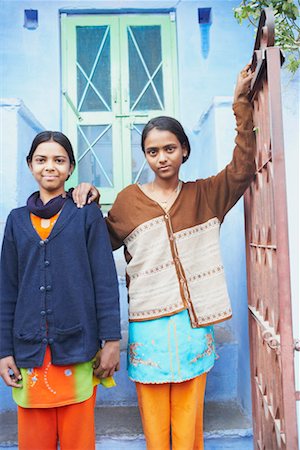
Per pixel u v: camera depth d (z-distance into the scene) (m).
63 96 2.86
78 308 1.40
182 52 2.82
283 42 1.98
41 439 1.43
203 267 1.57
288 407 1.23
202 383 1.58
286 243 1.26
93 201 1.54
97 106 2.92
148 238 1.55
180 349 1.49
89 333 1.41
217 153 2.16
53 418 1.44
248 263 1.87
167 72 2.89
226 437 1.81
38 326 1.40
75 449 1.43
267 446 1.60
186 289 1.53
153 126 1.56
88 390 1.42
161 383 1.50
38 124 2.50
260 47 1.44
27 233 1.45
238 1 2.80
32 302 1.41
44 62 2.79
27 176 2.29
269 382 1.56
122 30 2.90
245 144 1.56
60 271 1.41
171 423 1.56
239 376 2.08
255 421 1.80
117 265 2.57
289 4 1.95
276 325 1.36
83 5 2.82
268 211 1.47
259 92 1.53
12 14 2.78
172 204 1.59
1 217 2.09
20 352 1.41
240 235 2.17
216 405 2.04
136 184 1.68
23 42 2.78
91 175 2.91
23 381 1.42
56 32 2.80
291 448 1.22
